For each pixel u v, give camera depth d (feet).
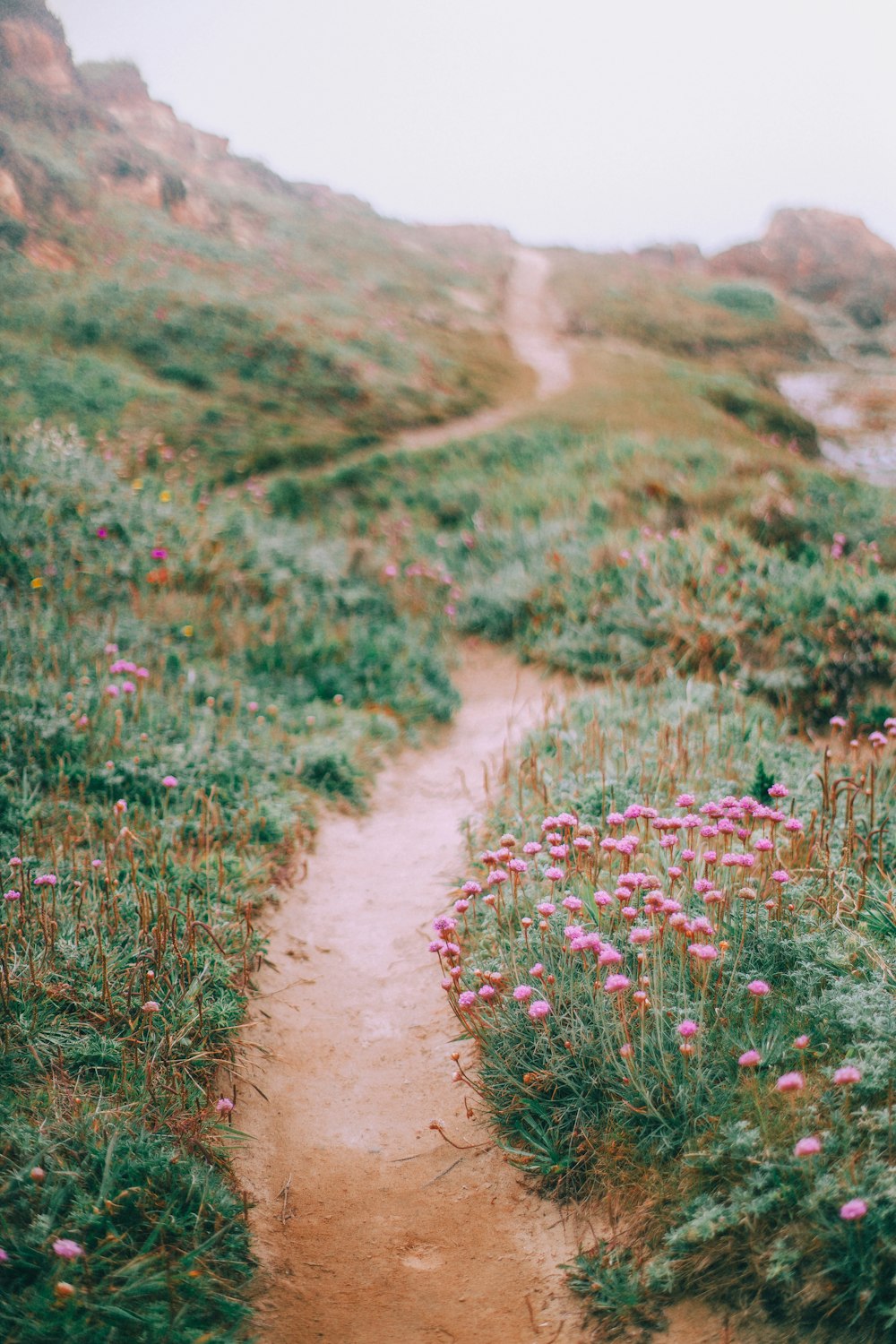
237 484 49.14
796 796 17.51
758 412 83.87
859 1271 8.28
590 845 13.97
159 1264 9.36
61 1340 8.36
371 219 157.48
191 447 51.83
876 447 86.43
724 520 36.32
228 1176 11.12
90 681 22.94
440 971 15.21
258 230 112.98
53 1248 9.04
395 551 40.96
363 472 52.37
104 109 108.88
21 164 80.94
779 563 31.60
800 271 193.57
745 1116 10.06
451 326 101.60
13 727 19.66
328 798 21.56
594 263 172.65
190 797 19.27
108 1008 12.51
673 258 198.90
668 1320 8.98
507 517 44.68
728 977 12.00
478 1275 10.04
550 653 30.86
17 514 30.42
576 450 56.39
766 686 25.35
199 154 135.13
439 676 29.68
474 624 34.24
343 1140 12.19
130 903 14.80
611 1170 10.55
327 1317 9.57
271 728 23.44
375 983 15.31
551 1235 10.37
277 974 15.21
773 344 135.13
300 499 48.24
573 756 20.75
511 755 23.17
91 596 28.45
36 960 12.96
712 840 15.07
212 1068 12.67
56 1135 10.49
